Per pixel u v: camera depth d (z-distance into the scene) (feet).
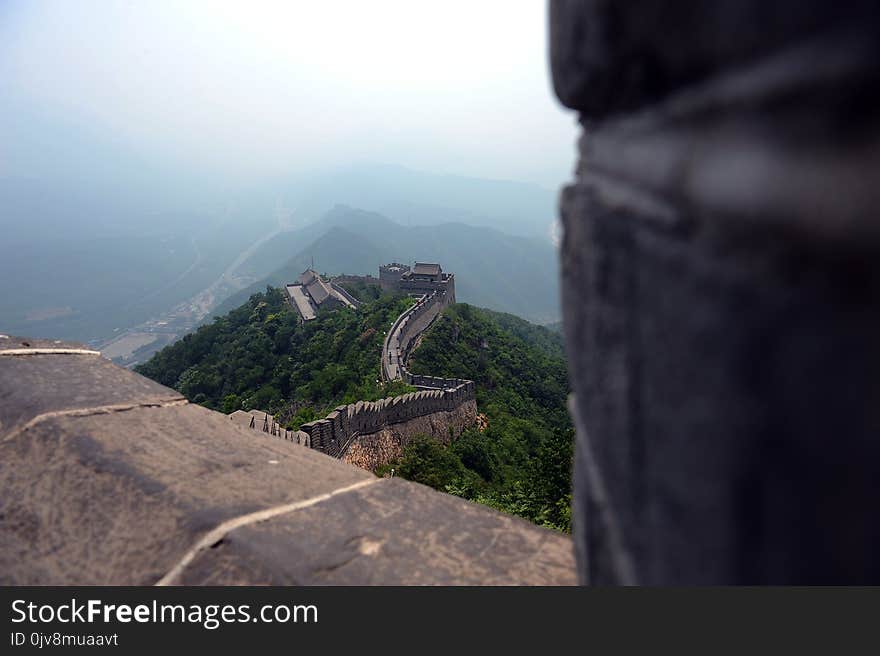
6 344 35.12
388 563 19.24
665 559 7.52
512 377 517.55
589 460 11.54
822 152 4.22
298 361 546.67
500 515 22.45
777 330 4.65
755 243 4.77
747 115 5.16
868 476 4.07
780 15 4.64
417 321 529.04
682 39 6.38
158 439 26.32
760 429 4.94
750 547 5.40
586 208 10.44
